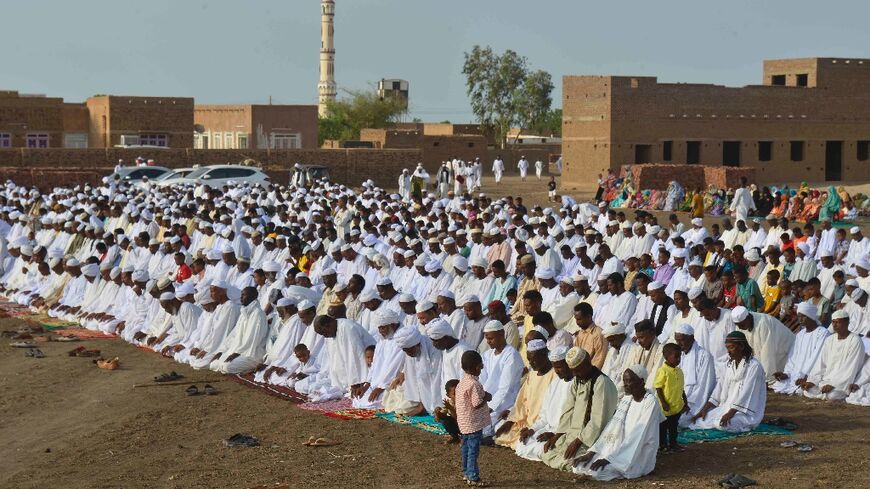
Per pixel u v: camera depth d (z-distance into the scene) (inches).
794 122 1955.0
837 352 496.7
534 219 857.5
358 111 3376.0
